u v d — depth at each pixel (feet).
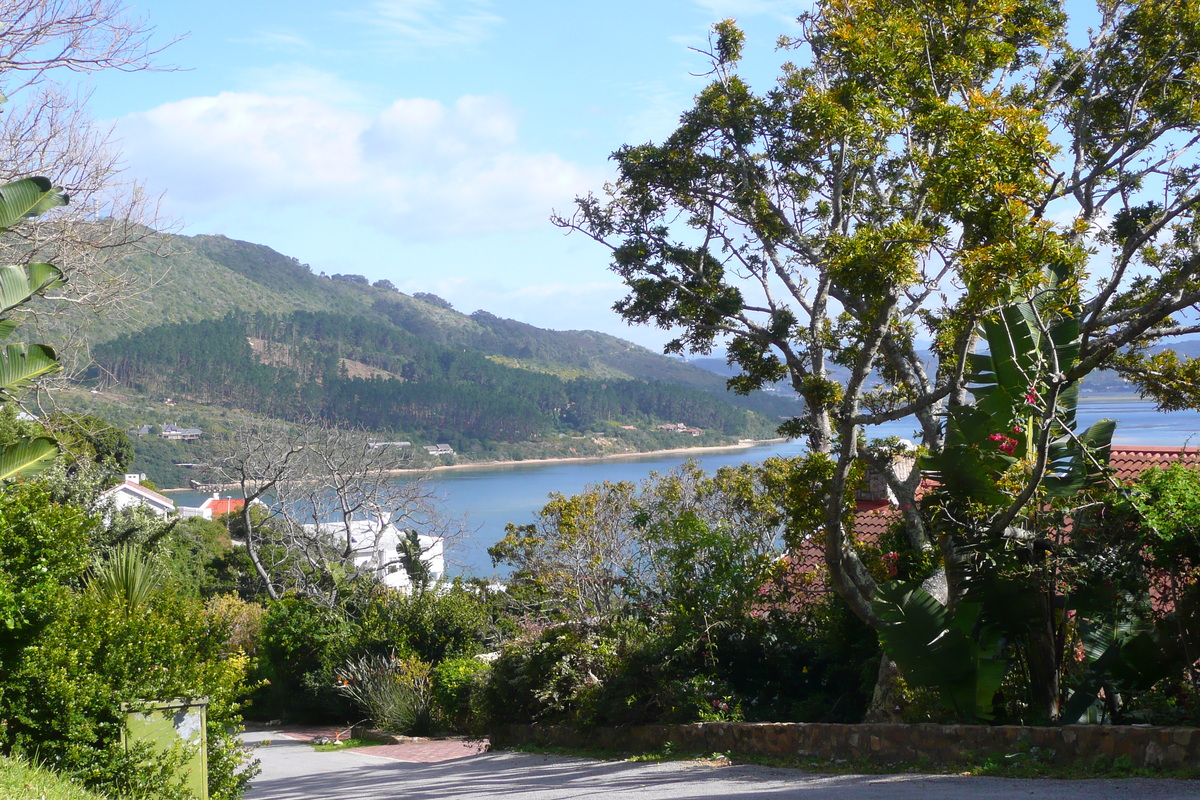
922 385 45.11
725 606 45.37
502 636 72.64
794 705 43.09
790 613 49.29
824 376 43.09
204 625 30.07
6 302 32.86
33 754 22.57
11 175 46.42
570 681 47.93
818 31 45.37
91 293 51.29
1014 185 32.50
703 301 46.85
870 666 41.63
